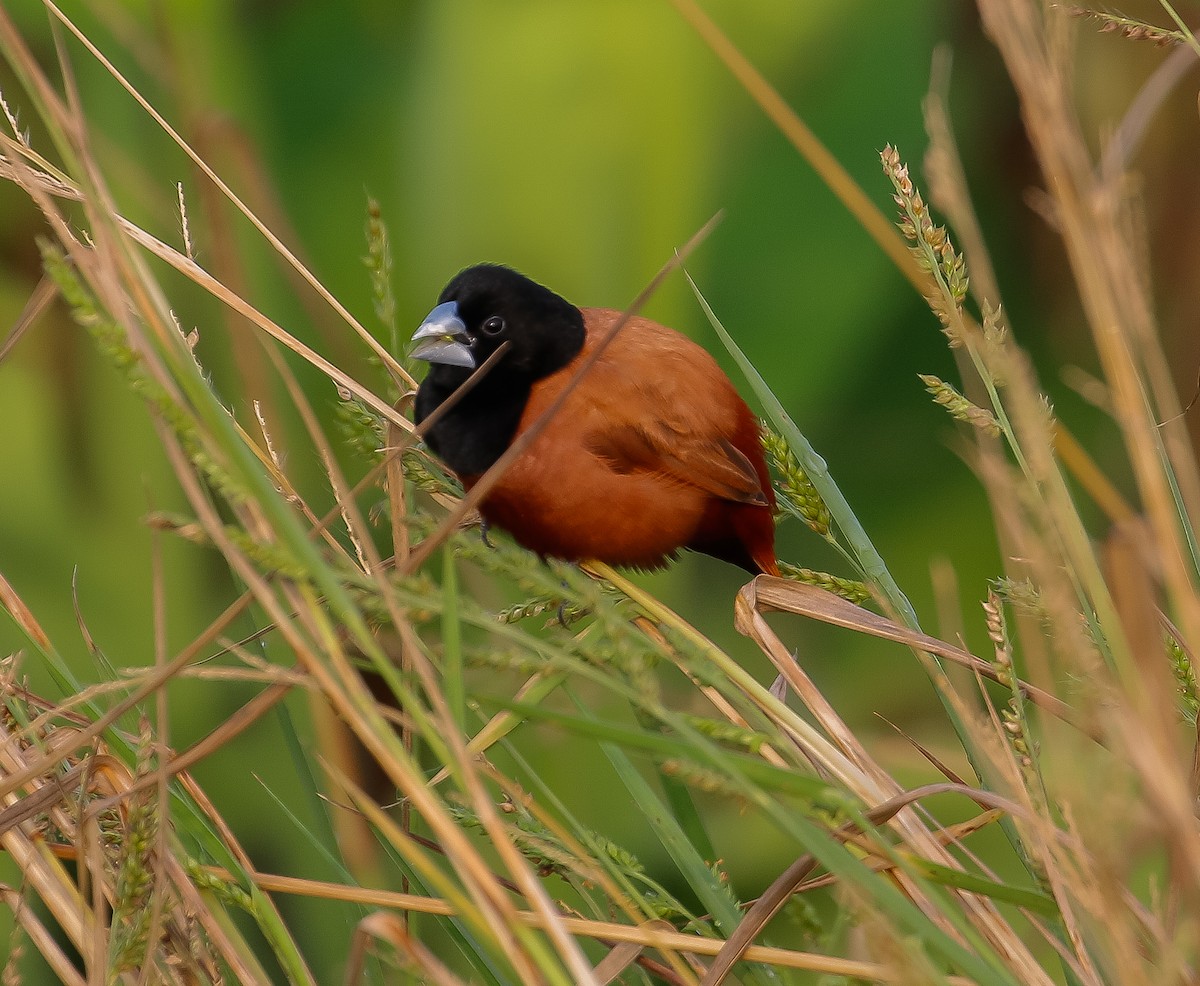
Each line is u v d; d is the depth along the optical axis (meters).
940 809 8.19
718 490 7.09
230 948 4.50
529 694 4.98
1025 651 4.18
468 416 7.12
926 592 10.02
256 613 6.13
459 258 9.05
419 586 4.04
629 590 5.88
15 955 4.58
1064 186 4.03
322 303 7.89
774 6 9.52
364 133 9.88
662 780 5.15
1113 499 5.01
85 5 8.94
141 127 8.88
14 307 9.02
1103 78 9.57
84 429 8.84
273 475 5.49
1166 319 9.23
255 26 9.98
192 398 3.57
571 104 8.81
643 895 5.14
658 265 9.09
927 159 3.98
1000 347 3.84
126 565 8.71
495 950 3.57
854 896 3.45
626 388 7.03
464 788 3.47
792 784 3.69
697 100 8.91
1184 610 3.71
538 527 7.20
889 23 9.88
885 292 10.23
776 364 9.95
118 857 4.83
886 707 9.34
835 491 5.84
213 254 7.27
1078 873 3.70
